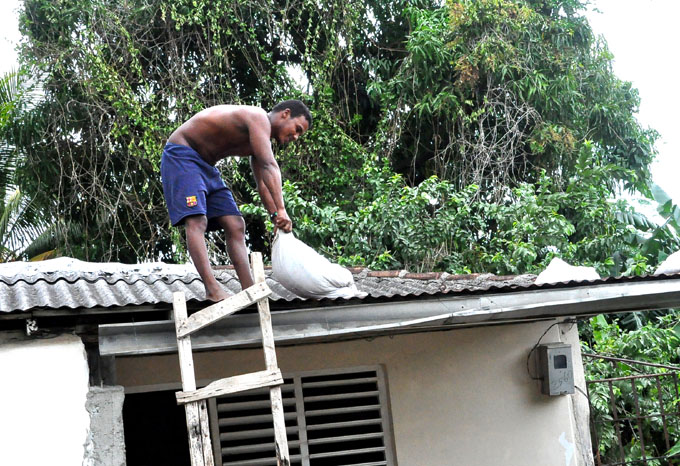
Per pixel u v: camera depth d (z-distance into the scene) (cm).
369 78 1564
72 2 1415
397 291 595
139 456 608
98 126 1399
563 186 1420
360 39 1554
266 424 646
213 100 1445
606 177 1423
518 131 1408
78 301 478
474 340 697
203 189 496
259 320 470
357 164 1463
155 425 616
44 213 1469
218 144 506
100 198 1437
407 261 1227
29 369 482
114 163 1463
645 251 1304
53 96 1422
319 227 1218
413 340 680
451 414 677
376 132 1502
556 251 1220
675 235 1319
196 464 427
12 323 483
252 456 641
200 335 461
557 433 705
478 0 1388
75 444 482
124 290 564
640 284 559
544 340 718
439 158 1466
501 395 695
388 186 1334
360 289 634
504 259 1198
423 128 1519
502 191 1380
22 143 1427
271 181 497
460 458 672
